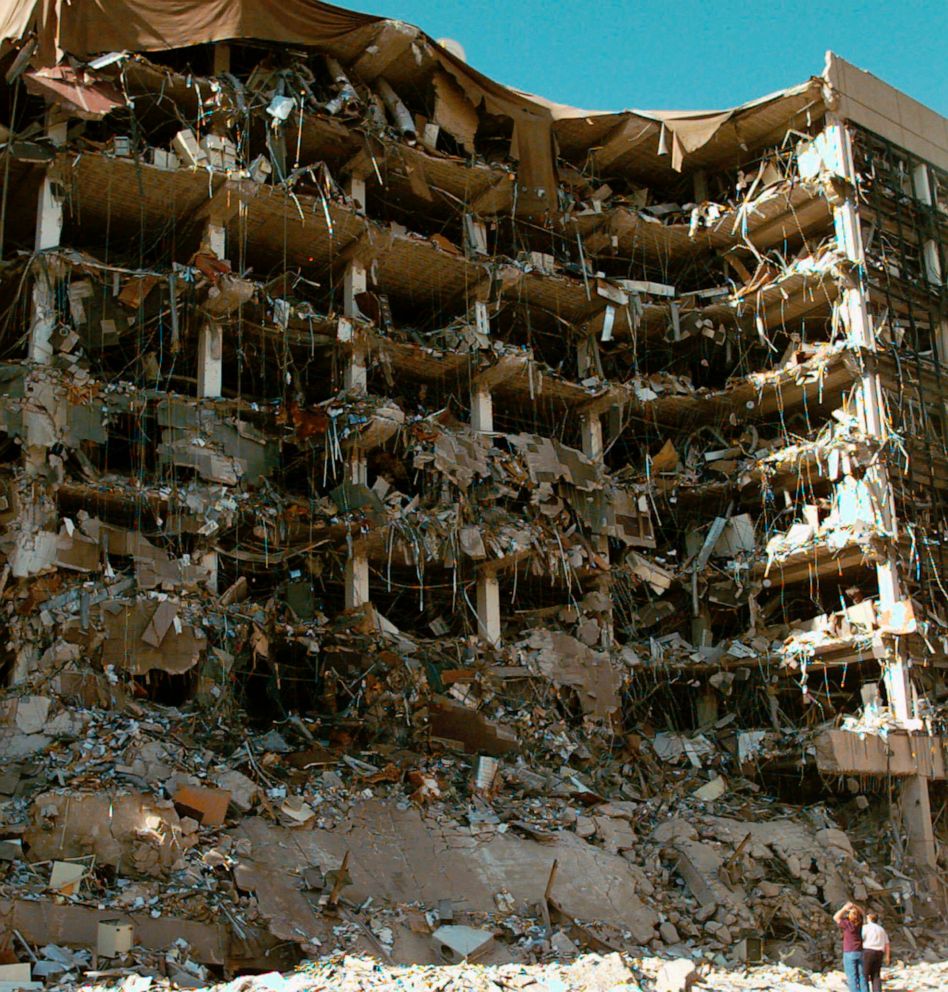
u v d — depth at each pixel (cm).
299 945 2305
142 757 2741
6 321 3509
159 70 3628
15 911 2142
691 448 4650
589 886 2878
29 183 3506
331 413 3706
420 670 3531
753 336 4697
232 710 3259
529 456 4081
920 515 4306
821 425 4634
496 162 4266
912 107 4838
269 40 3834
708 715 4378
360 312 3962
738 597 4388
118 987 1956
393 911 2530
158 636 3123
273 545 3566
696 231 4650
